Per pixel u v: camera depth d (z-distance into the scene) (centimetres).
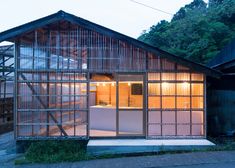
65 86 832
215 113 1013
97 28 811
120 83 837
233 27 2061
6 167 672
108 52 833
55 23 834
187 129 821
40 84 831
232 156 658
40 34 835
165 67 825
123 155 738
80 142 823
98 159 709
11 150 861
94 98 1034
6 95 1396
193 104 822
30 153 746
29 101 827
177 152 742
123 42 830
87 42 835
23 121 825
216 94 1022
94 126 932
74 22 808
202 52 1905
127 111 838
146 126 823
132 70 829
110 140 814
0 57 1313
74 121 828
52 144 772
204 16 2406
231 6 2245
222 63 1012
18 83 827
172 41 2352
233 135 949
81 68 831
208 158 647
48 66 833
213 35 1978
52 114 830
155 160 654
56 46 835
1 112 1220
